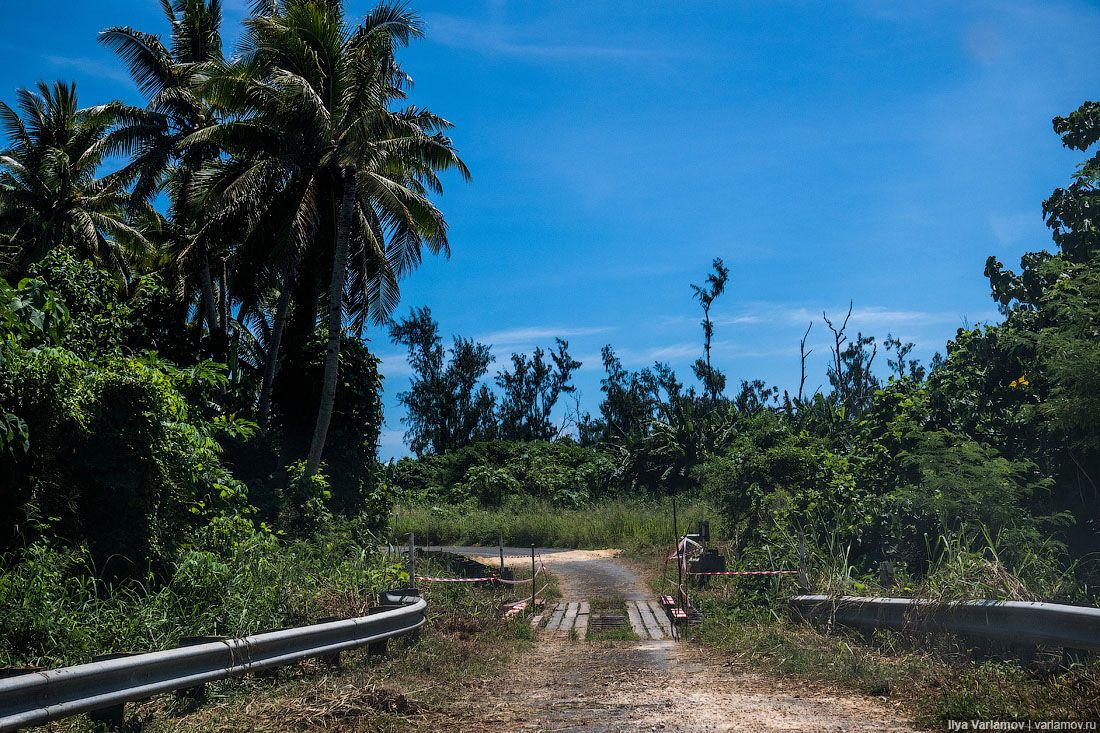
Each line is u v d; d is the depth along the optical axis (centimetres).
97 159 3300
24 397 993
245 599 1001
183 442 1216
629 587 1989
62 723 626
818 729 584
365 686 758
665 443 4478
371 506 2570
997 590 853
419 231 2555
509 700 759
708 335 7144
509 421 8188
